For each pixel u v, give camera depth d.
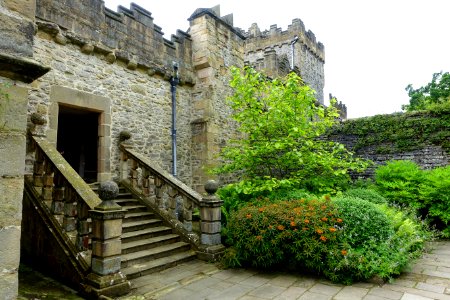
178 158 8.88
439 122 9.59
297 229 4.92
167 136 8.59
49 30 6.11
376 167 10.46
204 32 9.33
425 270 5.07
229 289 4.40
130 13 7.78
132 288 4.39
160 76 8.55
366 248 4.86
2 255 2.04
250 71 7.75
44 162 5.29
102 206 4.29
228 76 10.09
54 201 4.98
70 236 4.71
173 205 6.60
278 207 5.44
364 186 9.71
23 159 2.18
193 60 9.47
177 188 6.52
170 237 6.09
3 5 2.11
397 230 5.77
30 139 5.69
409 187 8.37
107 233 4.21
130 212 6.61
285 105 7.20
